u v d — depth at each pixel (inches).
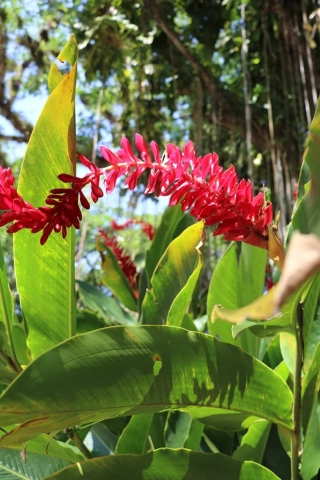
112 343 27.6
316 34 152.9
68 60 36.1
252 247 47.3
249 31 165.6
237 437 54.7
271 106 160.4
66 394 25.0
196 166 29.6
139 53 163.2
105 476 30.2
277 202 141.7
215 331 48.6
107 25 160.9
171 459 31.3
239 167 171.0
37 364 24.7
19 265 36.3
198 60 176.7
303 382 34.6
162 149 188.4
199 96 174.2
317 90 153.8
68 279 36.8
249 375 32.2
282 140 157.0
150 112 180.2
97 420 28.6
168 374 29.2
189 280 37.7
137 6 168.7
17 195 26.6
